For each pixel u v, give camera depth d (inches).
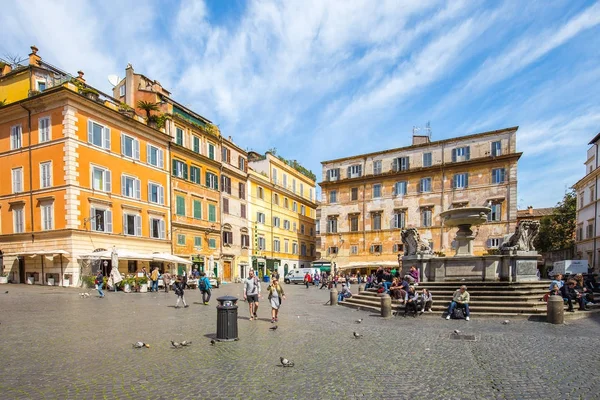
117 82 1728.6
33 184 1203.2
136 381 292.8
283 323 578.2
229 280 1897.1
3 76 1325.0
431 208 1927.9
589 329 517.3
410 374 315.0
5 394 261.6
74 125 1171.9
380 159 2089.1
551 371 323.6
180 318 608.7
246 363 346.0
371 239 2058.3
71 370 319.9
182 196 1617.9
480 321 591.5
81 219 1171.3
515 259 754.2
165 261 1400.1
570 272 1412.4
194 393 268.5
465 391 275.7
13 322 542.3
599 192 1641.2
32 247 1193.4
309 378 303.6
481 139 1859.0
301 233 2687.0
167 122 1566.2
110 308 714.2
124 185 1342.3
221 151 1904.5
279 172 2447.1
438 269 817.5
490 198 1804.9
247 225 2078.0
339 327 544.4
